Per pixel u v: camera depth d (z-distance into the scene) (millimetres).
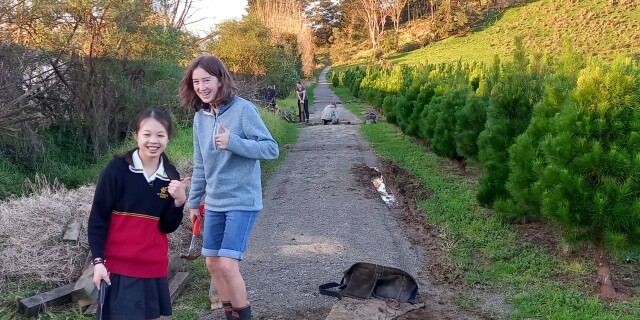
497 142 7625
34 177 10141
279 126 17594
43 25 11727
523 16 73062
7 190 8766
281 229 7406
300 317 4723
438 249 6754
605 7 63156
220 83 3785
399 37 85625
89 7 11828
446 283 5656
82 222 5789
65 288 4848
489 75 10648
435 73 19922
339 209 8516
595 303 4969
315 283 5484
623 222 5062
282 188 10117
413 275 5848
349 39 96562
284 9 49844
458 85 12719
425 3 93750
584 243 5512
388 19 96938
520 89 7707
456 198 9117
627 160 5012
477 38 69062
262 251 6477
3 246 5359
